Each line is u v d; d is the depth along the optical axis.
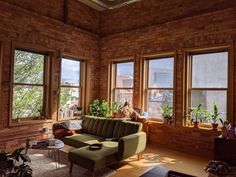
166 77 5.07
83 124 4.66
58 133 4.18
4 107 4.15
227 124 3.54
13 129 4.28
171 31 4.89
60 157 3.89
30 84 4.72
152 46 5.22
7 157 1.71
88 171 3.26
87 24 6.05
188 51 4.65
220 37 4.18
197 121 4.43
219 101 4.27
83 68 6.03
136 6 5.61
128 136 3.44
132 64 5.74
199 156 4.25
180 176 2.51
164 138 4.89
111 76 6.14
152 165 3.64
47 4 5.00
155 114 5.24
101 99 6.28
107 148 3.30
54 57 5.10
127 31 5.73
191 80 4.68
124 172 3.29
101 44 6.33
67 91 5.57
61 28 5.27
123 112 5.09
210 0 4.37
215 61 4.35
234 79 4.01
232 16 4.04
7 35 4.20
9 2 4.25
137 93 5.48
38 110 4.90
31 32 4.61
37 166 3.41
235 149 3.08
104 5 5.88
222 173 2.62
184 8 4.74
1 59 4.09
